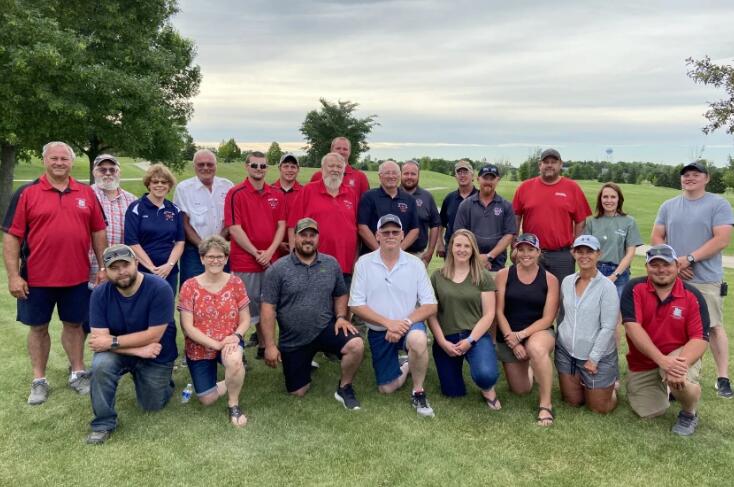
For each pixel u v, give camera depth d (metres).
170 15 18.34
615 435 3.81
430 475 3.25
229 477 3.20
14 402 4.16
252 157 5.29
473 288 4.45
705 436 3.81
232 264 5.36
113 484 3.10
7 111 13.51
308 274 4.33
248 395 4.47
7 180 16.59
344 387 4.39
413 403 4.26
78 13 15.84
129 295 3.81
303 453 3.49
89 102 14.87
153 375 3.95
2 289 7.98
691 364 3.78
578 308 4.21
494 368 4.18
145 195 4.94
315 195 5.38
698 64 16.02
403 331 4.26
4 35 13.25
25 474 3.18
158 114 16.39
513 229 5.73
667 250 3.89
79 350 4.55
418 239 6.22
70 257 4.28
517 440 3.72
